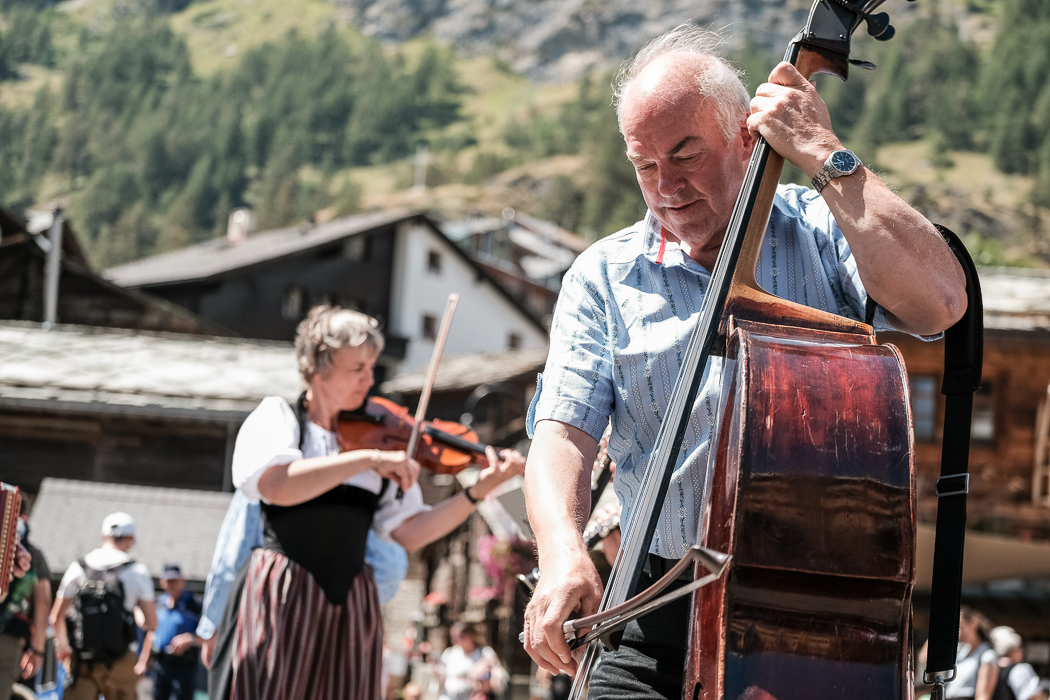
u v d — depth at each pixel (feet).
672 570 5.33
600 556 11.43
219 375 61.26
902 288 6.59
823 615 5.95
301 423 12.80
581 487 7.34
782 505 5.96
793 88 6.93
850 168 6.66
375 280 191.21
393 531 13.56
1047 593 68.13
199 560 41.70
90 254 526.16
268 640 11.89
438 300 197.98
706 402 7.33
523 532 14.01
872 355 6.45
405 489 12.14
